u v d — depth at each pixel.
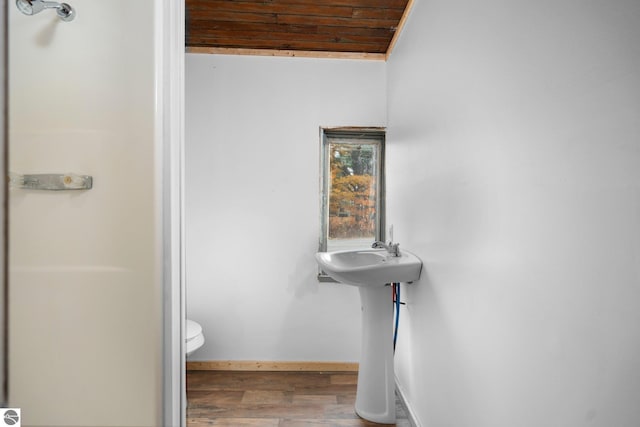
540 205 0.92
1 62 0.82
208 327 2.74
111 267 0.96
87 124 0.96
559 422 0.85
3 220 0.86
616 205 0.69
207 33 2.52
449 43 1.54
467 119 1.36
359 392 2.14
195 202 2.73
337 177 2.88
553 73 0.88
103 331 0.96
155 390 0.97
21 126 0.95
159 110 0.98
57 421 0.96
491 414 1.17
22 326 0.95
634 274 0.65
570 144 0.82
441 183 1.62
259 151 2.76
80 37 0.97
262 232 2.76
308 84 2.78
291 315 2.77
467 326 1.34
